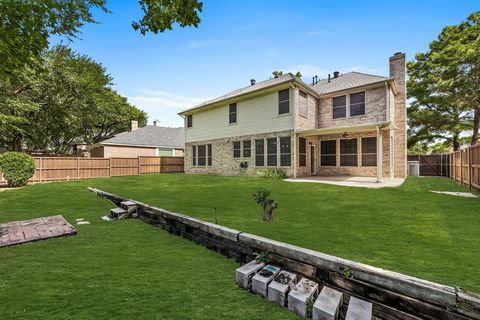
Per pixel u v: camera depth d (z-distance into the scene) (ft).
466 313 5.51
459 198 23.24
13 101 48.80
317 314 6.72
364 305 6.86
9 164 39.68
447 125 60.59
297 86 42.88
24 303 7.73
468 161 29.73
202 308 7.52
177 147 88.07
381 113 41.88
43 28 16.28
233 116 52.70
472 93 49.44
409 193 25.79
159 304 7.72
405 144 45.34
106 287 8.76
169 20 15.64
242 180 40.91
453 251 11.09
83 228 16.84
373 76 47.16
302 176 44.68
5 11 14.21
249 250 10.41
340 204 21.89
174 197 27.37
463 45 51.31
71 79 59.26
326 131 39.45
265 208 17.25
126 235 15.25
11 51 15.26
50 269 10.28
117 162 61.77
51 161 50.65
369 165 43.80
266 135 46.29
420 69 64.34
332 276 7.79
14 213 21.68
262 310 7.45
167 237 14.84
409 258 10.39
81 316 7.10
